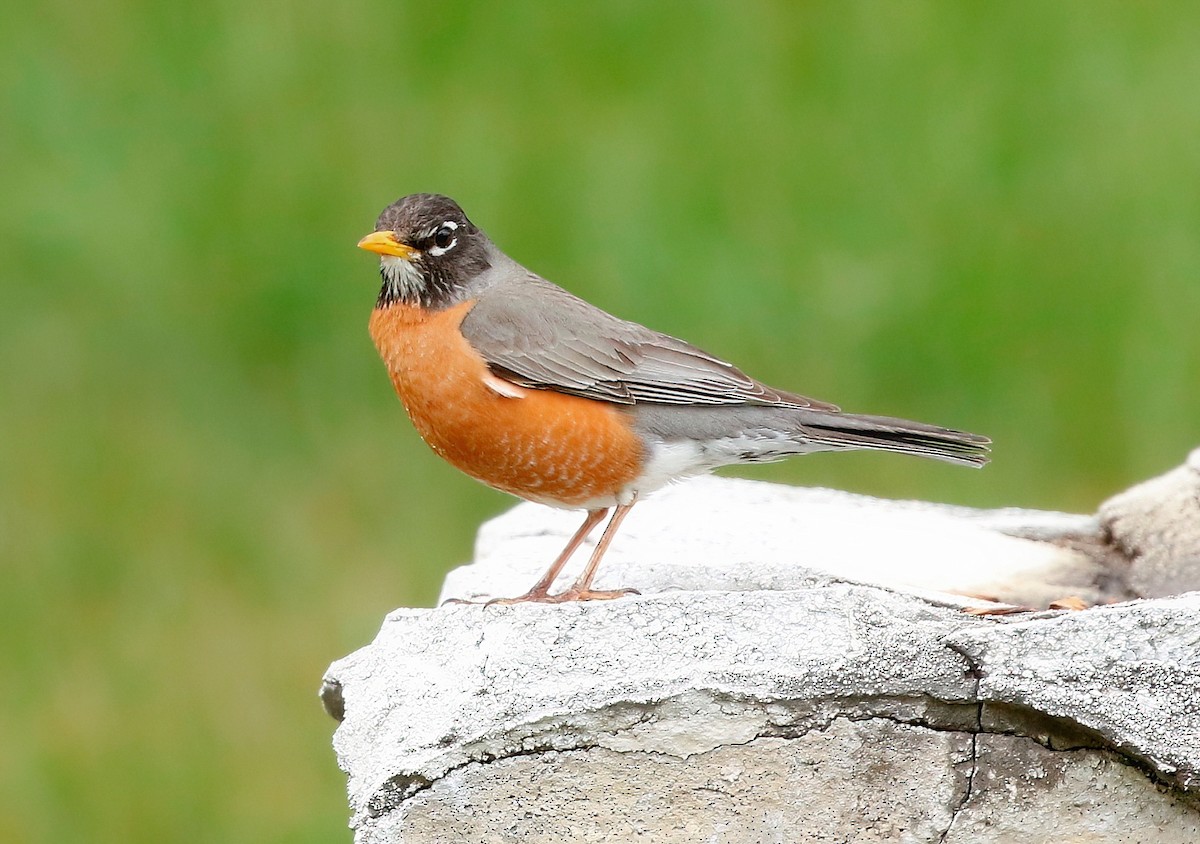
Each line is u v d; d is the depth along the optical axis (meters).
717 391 8.20
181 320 15.06
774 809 6.04
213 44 17.05
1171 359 13.51
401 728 6.28
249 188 15.45
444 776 6.07
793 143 15.19
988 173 14.78
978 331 13.83
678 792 6.05
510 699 6.06
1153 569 8.52
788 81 15.91
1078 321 13.74
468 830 6.11
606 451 8.16
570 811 6.07
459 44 16.70
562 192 14.80
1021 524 9.05
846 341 13.78
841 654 5.97
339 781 10.95
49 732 11.31
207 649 11.84
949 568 8.49
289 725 11.31
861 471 13.22
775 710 5.99
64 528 12.92
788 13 16.67
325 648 11.73
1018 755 5.99
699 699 5.98
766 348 13.72
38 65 16.91
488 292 8.41
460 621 6.59
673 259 14.23
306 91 16.30
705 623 6.14
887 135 15.21
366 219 14.87
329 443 13.74
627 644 6.15
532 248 14.34
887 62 15.97
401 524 12.86
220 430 13.89
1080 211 14.35
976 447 8.24
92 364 14.71
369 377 14.51
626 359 8.17
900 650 5.95
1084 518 9.18
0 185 15.97
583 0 17.09
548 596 7.68
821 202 14.66
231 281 15.11
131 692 11.50
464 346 8.15
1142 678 5.78
